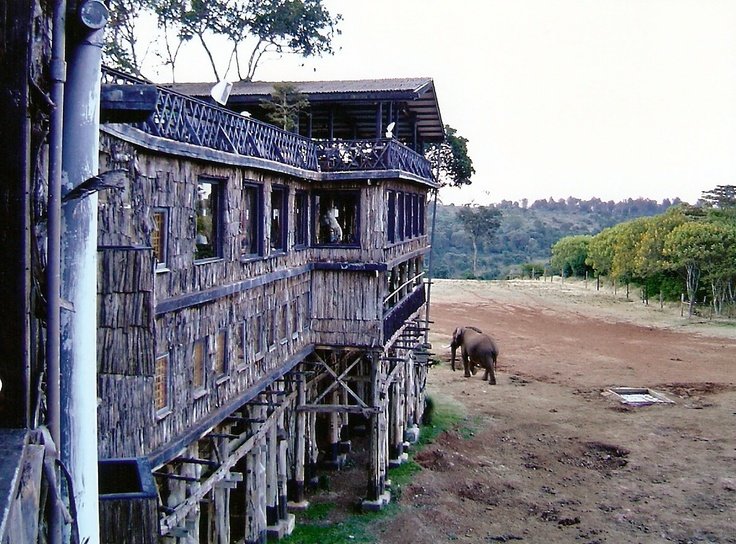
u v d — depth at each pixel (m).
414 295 24.64
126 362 6.68
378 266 18.23
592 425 27.44
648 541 17.50
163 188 10.91
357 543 16.53
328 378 21.64
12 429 4.15
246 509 15.48
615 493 20.67
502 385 33.88
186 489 12.28
